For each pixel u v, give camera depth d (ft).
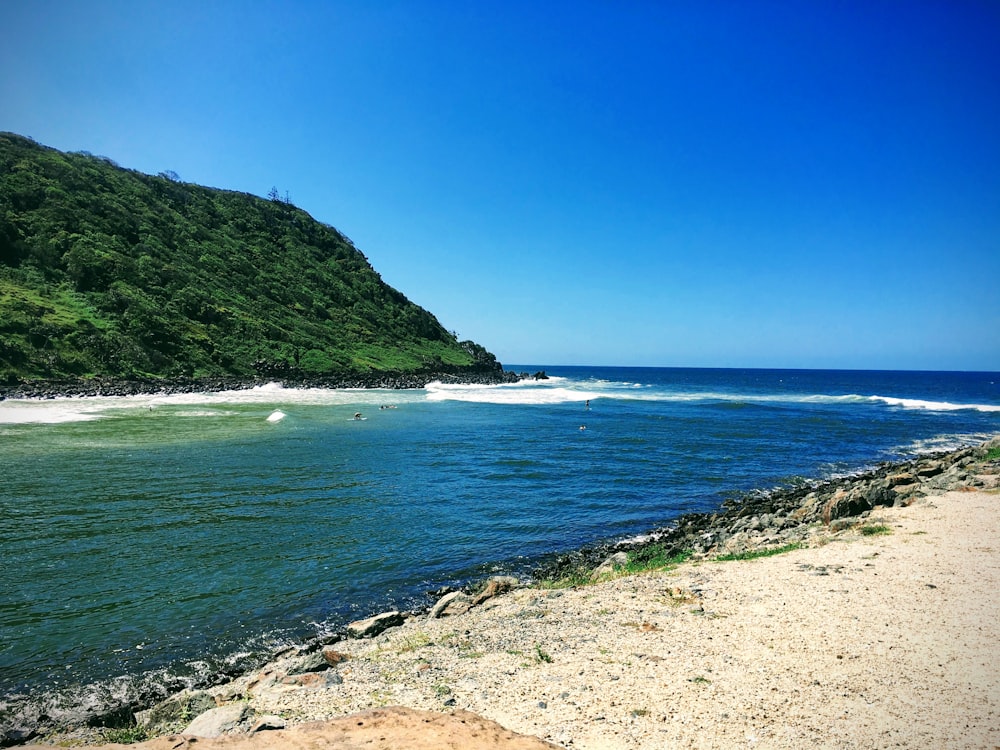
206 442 90.22
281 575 40.52
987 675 19.49
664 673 21.11
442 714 15.17
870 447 111.55
